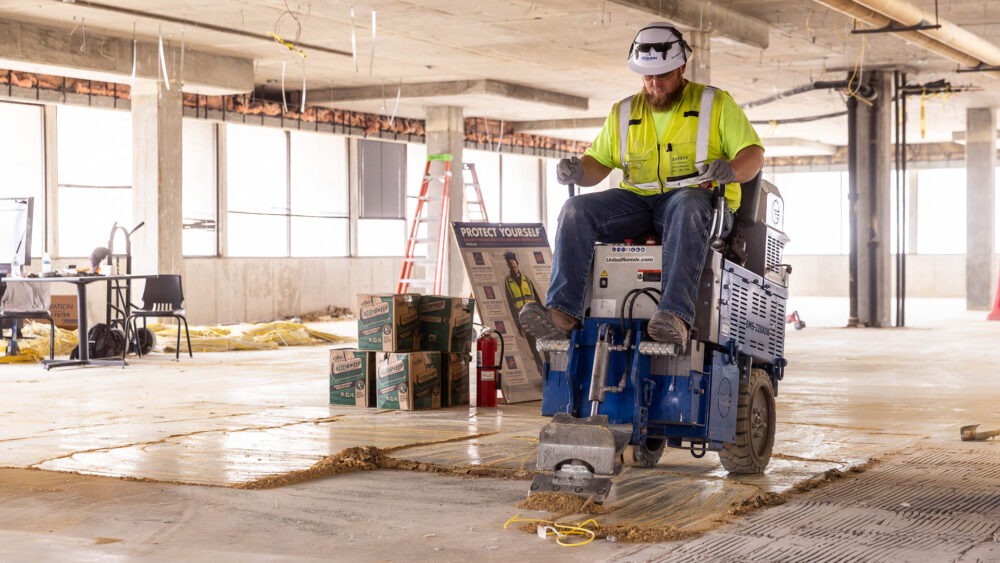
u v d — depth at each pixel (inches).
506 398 318.3
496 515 162.1
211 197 754.8
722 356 180.1
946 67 696.4
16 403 315.3
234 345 535.2
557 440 164.1
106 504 169.9
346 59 652.7
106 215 684.7
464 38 582.6
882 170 694.5
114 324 488.1
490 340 312.3
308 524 156.2
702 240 166.6
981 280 906.1
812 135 1108.5
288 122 788.0
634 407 171.2
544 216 1101.1
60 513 163.6
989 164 896.9
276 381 382.9
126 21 528.1
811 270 1250.0
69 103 640.4
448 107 820.6
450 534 150.0
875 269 690.8
